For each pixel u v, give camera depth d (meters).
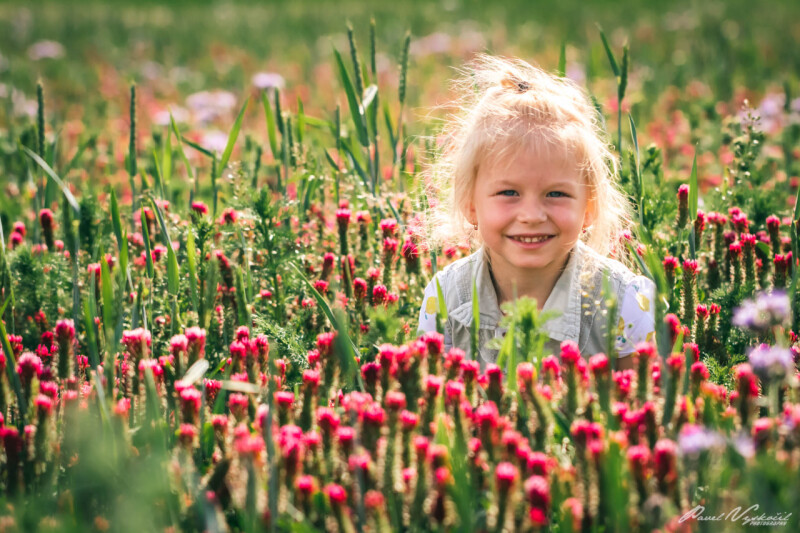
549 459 2.01
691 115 6.88
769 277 3.51
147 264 3.16
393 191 4.74
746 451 1.77
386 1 21.20
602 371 2.09
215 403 2.42
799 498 1.72
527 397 2.06
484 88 3.67
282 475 1.93
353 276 3.70
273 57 14.46
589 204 3.23
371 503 1.79
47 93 10.91
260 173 5.89
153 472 1.83
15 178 5.99
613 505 1.75
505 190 3.00
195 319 3.15
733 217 3.77
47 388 2.36
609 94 8.97
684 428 1.87
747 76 10.30
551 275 3.16
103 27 17.42
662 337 2.21
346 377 2.26
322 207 4.55
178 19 19.27
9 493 2.07
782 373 1.94
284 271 3.53
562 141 2.97
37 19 17.81
